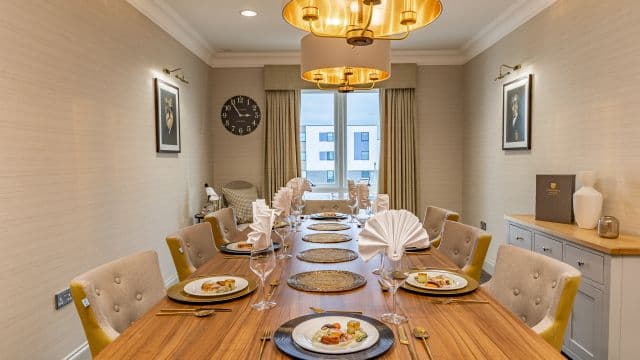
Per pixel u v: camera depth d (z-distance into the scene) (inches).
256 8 150.8
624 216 100.6
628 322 85.9
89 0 105.6
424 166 218.5
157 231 148.0
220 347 42.8
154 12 142.7
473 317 50.5
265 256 55.6
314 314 49.3
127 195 125.3
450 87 216.4
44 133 88.7
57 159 92.7
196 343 43.8
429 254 84.7
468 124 207.6
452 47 205.5
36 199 86.1
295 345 42.1
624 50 100.0
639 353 86.0
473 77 200.5
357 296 58.3
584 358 94.0
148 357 40.7
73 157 98.7
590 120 113.0
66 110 96.1
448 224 100.5
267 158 215.8
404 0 84.4
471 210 203.8
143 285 66.6
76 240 99.5
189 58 182.5
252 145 218.2
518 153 154.5
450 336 44.9
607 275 86.4
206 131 207.6
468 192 207.9
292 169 215.6
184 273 83.2
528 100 144.7
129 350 42.3
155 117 145.8
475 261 84.0
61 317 93.5
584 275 94.0
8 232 78.8
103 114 112.0
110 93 115.9
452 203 218.5
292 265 75.5
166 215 156.5
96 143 108.5
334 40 112.7
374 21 89.5
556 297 54.7
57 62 93.0
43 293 87.9
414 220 51.6
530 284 62.9
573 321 97.7
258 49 205.8
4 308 77.8
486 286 71.2
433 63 215.9
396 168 215.2
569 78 122.4
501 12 155.8
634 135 97.2
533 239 117.5
